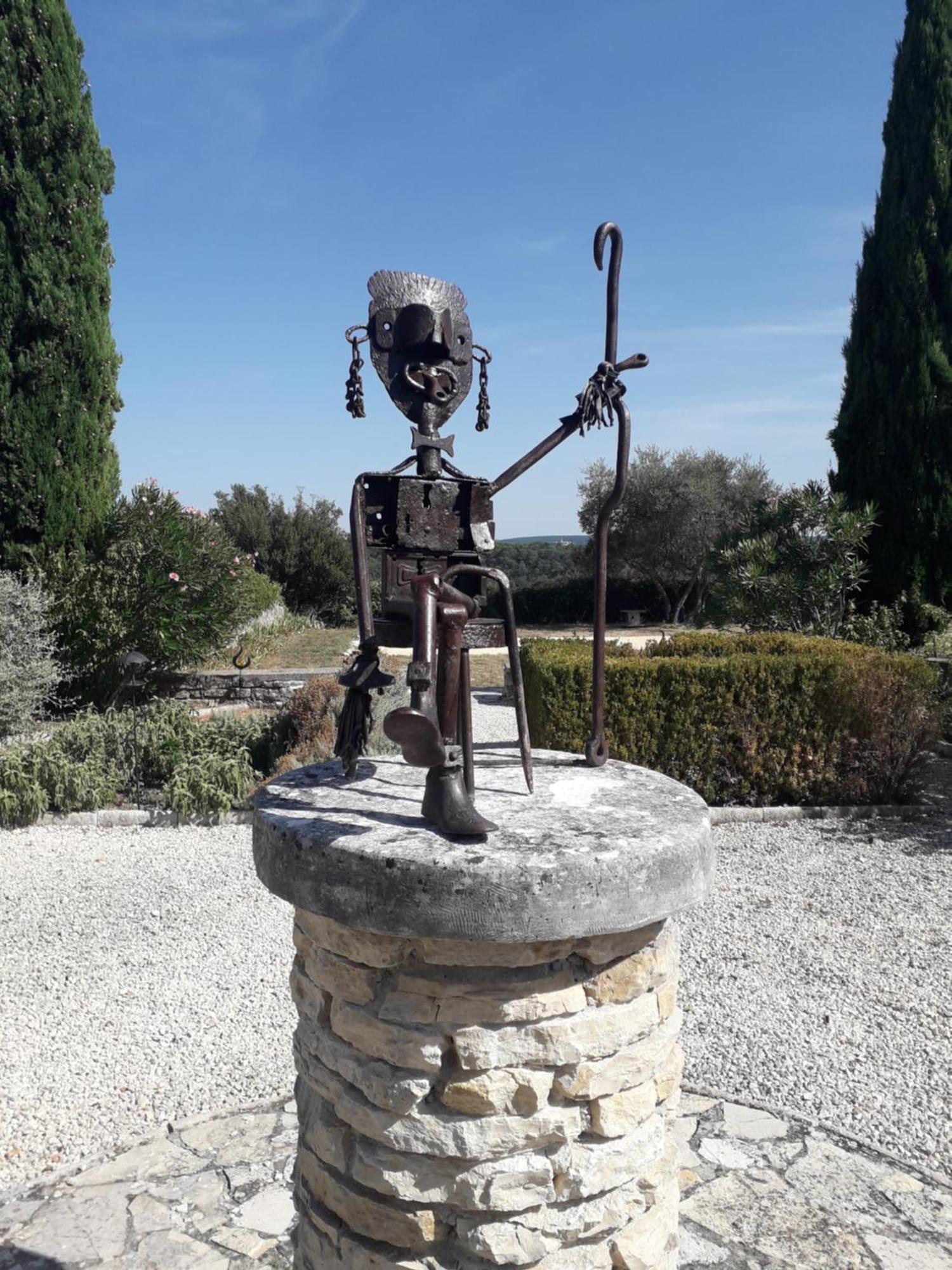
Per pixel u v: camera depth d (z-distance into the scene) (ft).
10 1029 13.09
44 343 35.32
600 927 6.04
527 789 7.85
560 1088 6.40
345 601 81.30
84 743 24.47
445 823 6.40
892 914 17.12
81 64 36.65
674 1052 7.14
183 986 14.39
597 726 8.71
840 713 23.06
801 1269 8.55
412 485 7.22
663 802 7.44
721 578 36.94
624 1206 6.66
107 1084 11.75
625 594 82.84
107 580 36.01
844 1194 9.60
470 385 7.81
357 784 7.98
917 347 37.73
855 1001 13.85
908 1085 11.66
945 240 37.63
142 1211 9.30
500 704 39.86
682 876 6.48
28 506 35.63
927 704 24.44
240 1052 12.50
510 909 5.83
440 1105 6.34
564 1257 6.50
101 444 37.50
